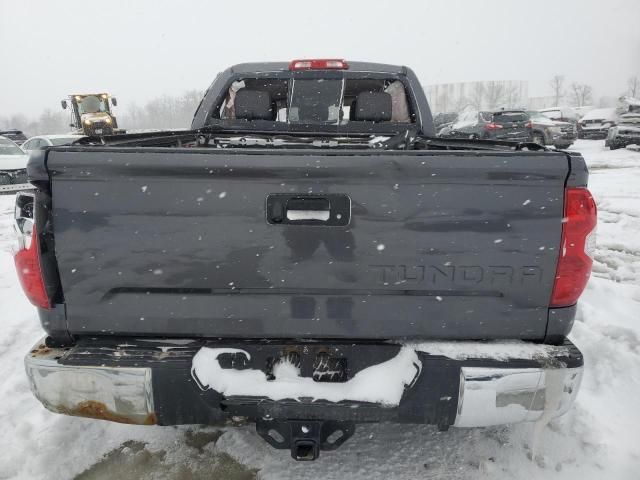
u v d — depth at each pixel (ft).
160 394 6.22
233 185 5.91
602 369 10.93
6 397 9.95
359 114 12.70
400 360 6.29
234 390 6.22
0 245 24.35
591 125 78.74
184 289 6.21
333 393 6.21
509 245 6.01
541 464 7.86
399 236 6.01
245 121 12.87
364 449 8.19
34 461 7.99
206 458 8.07
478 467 7.80
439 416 6.29
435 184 5.90
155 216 6.00
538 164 5.85
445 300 6.17
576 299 6.26
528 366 6.08
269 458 8.02
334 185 5.91
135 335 6.47
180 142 11.64
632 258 20.08
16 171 44.55
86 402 6.28
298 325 6.29
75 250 6.12
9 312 14.53
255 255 6.07
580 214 5.97
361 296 6.18
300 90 12.77
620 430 8.82
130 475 7.74
